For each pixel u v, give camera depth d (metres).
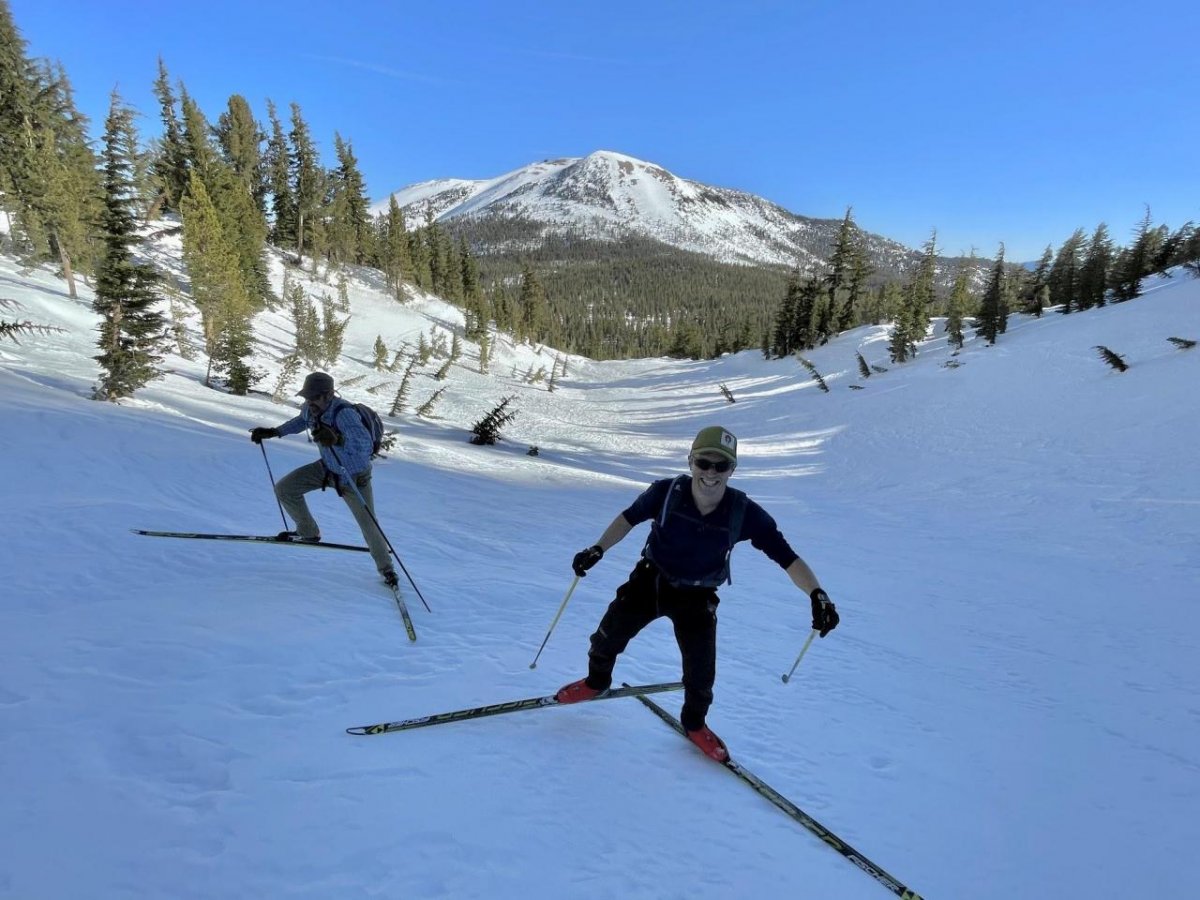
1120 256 47.09
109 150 19.27
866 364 47.25
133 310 19.25
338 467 5.62
